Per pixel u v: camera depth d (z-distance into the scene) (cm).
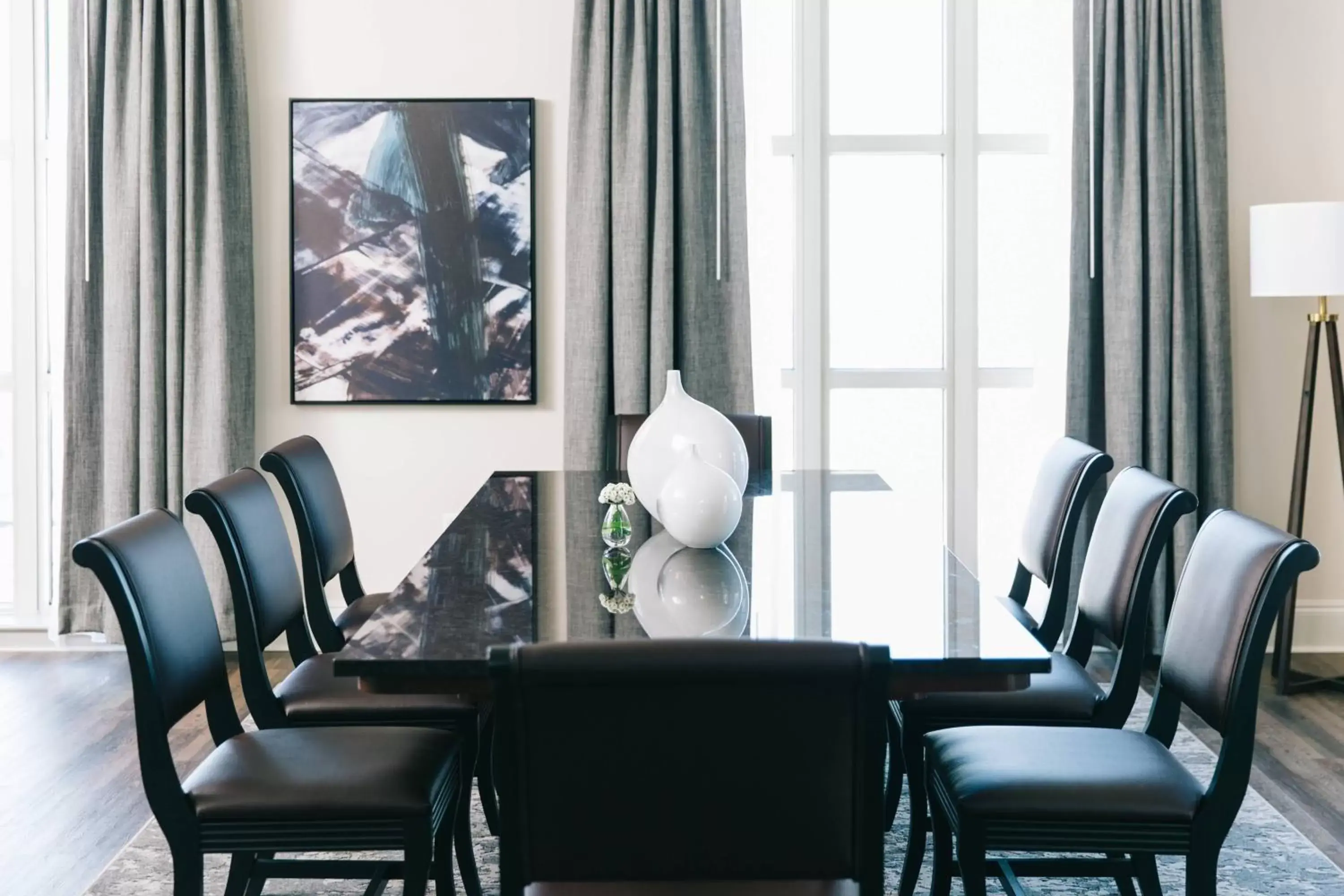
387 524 498
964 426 507
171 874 300
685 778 146
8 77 487
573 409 474
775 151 499
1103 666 479
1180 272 463
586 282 470
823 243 502
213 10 457
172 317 463
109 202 463
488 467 496
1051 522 306
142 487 467
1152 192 462
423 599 222
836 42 499
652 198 473
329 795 212
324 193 483
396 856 314
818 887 156
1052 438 499
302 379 488
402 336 488
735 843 149
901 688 187
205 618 228
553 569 247
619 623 205
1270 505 494
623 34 464
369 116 482
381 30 482
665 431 291
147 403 464
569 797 147
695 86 468
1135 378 466
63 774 366
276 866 236
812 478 373
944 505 512
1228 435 471
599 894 154
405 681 186
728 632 199
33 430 493
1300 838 320
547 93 485
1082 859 247
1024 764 221
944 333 508
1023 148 500
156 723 205
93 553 198
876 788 146
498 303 488
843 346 508
